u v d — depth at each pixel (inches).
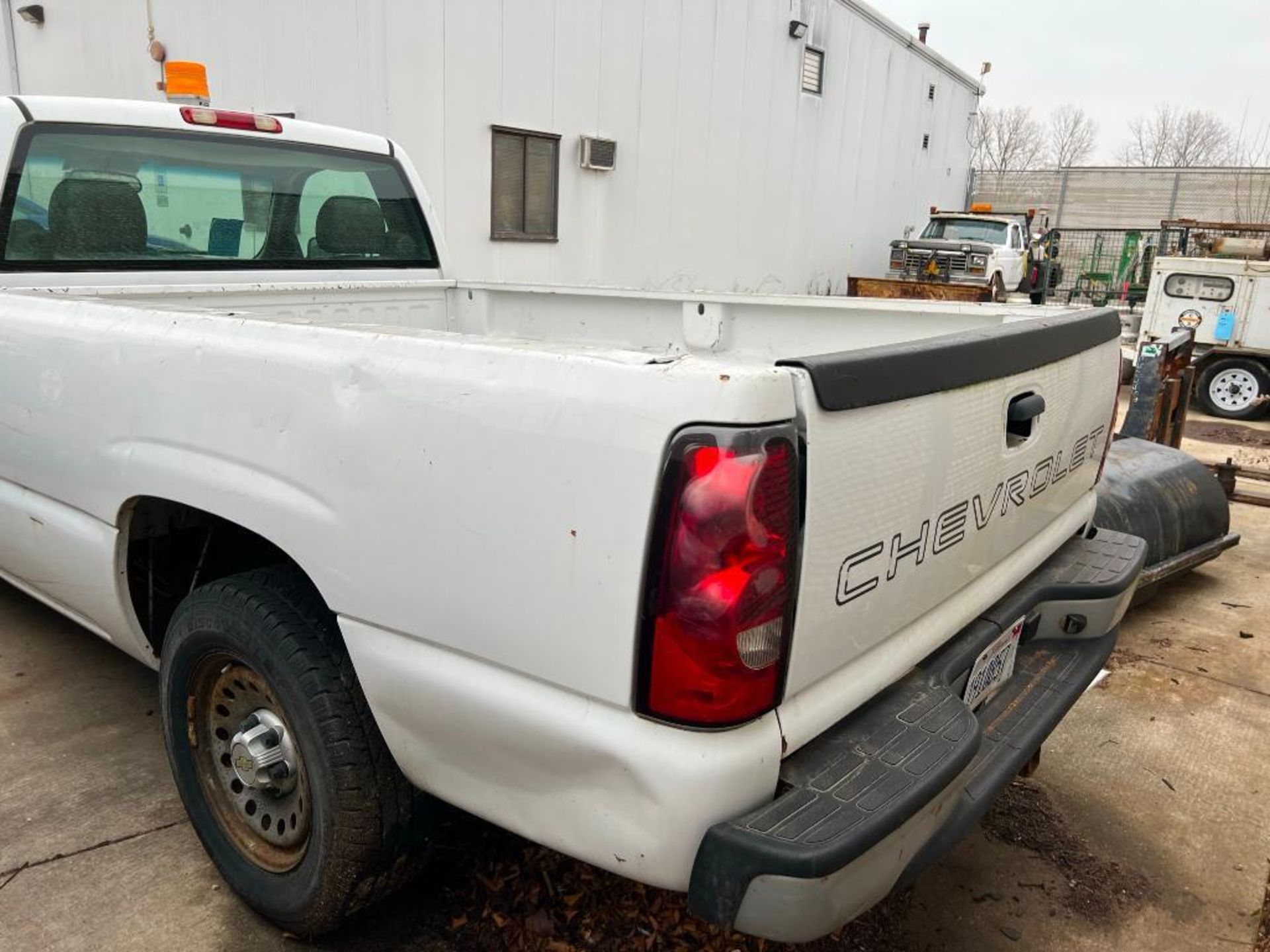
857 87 653.3
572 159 418.6
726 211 535.8
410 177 164.9
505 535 64.5
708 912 60.9
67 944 91.0
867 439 65.4
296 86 353.1
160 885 99.6
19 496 114.4
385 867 85.1
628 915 95.3
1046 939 98.7
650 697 60.2
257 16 357.7
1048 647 103.4
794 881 58.0
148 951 90.7
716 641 58.2
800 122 590.6
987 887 106.0
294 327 77.9
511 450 63.5
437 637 69.9
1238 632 179.2
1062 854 112.2
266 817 93.0
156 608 108.3
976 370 76.5
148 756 121.9
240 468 82.2
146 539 104.8
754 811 61.8
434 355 68.0
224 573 107.1
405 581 70.7
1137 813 121.0
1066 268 922.1
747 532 57.4
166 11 388.5
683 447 57.2
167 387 87.4
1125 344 476.7
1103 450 116.8
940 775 65.9
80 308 99.3
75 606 116.6
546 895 98.0
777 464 58.1
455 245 371.2
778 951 91.8
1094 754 134.6
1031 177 1053.2
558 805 66.9
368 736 81.0
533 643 64.6
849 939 96.7
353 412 71.9
